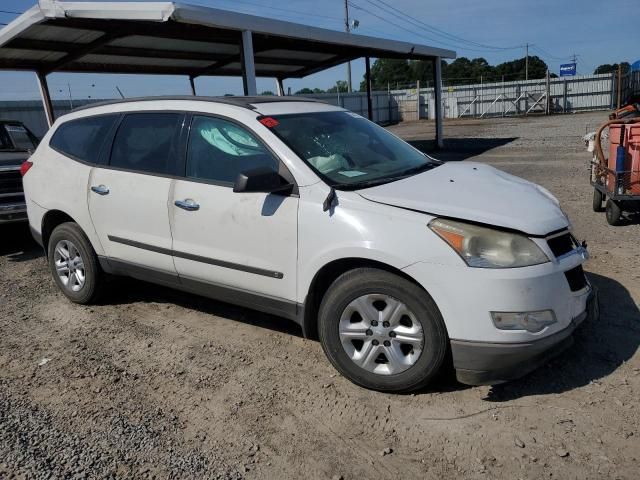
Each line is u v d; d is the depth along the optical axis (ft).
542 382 11.38
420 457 9.41
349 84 142.10
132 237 15.01
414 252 10.39
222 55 52.47
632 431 9.68
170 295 17.84
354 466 9.29
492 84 143.54
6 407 11.46
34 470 9.45
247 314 15.96
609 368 11.73
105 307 17.04
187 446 10.00
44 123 79.20
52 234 17.30
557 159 46.03
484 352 10.11
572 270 11.02
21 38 35.96
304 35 42.32
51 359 13.64
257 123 12.90
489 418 10.33
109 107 16.38
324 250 11.38
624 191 22.13
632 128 21.79
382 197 11.23
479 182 12.43
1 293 18.81
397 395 11.28
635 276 16.93
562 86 137.39
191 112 14.16
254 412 10.96
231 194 12.88
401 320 10.96
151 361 13.32
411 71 311.47
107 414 11.10
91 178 15.84
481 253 10.14
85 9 30.40
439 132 68.54
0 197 23.13
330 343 11.66
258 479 9.09
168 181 14.10
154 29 33.91
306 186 11.85
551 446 9.45
